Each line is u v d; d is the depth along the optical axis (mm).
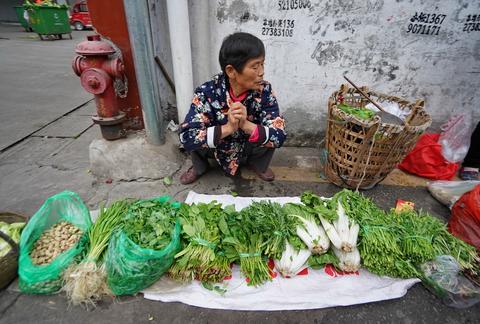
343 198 1985
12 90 5297
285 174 2887
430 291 1780
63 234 1846
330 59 2961
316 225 1832
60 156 3107
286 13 2771
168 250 1579
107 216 1811
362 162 2350
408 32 2805
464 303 1701
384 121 2314
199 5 2754
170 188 2627
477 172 2846
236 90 2188
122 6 2404
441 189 2555
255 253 1736
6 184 2635
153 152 2789
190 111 2275
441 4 2676
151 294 1678
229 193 2598
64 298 1660
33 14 11750
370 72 3010
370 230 1815
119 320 1571
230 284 1743
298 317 1621
